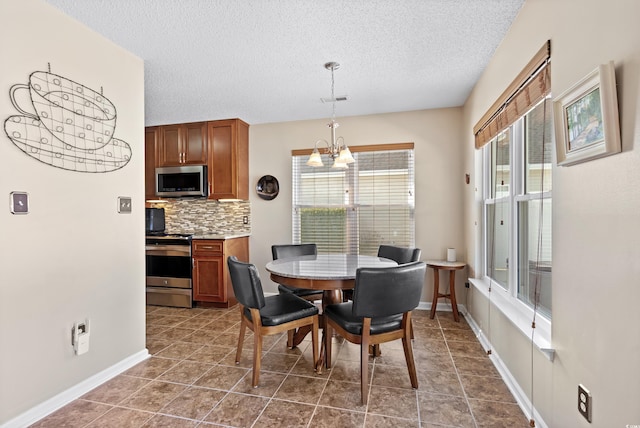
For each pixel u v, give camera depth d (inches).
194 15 78.1
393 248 121.5
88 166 83.3
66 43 77.7
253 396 78.5
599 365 46.9
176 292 155.9
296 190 167.2
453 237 147.4
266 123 170.2
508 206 95.7
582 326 51.3
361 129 157.4
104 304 87.3
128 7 74.9
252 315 83.9
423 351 103.0
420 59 101.6
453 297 132.8
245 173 169.6
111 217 89.8
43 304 72.2
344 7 75.6
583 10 50.9
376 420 69.0
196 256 153.7
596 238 47.9
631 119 40.6
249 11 76.8
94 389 82.3
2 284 64.9
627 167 41.2
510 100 84.2
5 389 65.2
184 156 166.9
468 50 96.1
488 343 102.7
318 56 99.2
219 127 162.6
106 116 88.4
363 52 97.0
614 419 43.6
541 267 74.5
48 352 73.0
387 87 123.6
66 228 77.5
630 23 40.3
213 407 74.1
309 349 106.4
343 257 115.8
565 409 56.2
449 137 147.6
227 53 97.0
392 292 74.6
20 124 68.2
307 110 150.1
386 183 155.3
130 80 96.3
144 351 100.4
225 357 100.9
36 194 71.2
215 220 177.3
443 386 82.2
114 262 90.7
